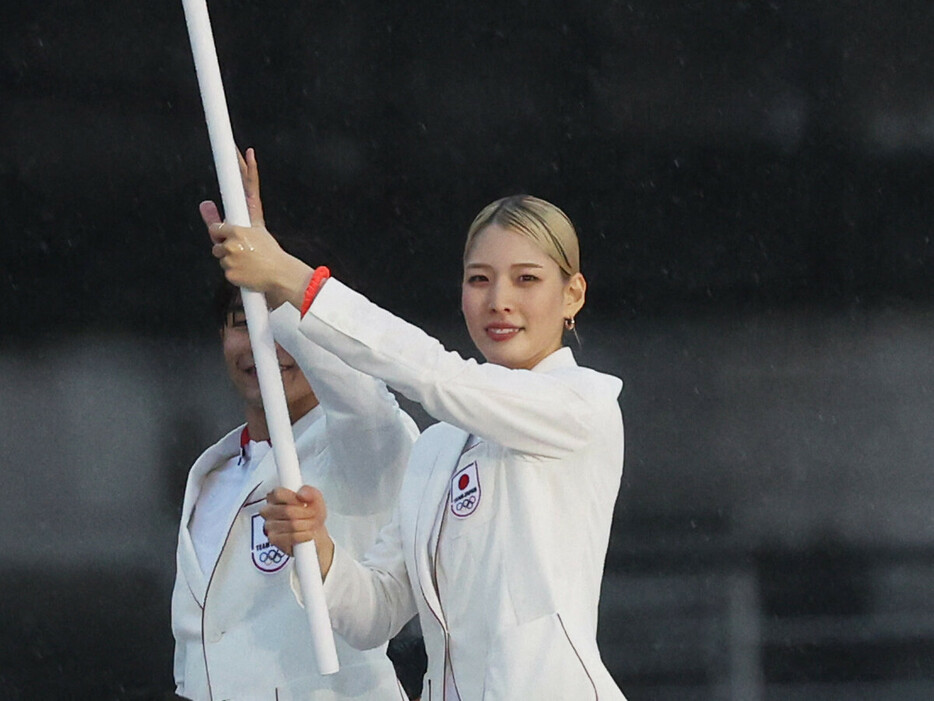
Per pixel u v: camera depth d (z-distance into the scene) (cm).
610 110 2975
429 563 957
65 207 2914
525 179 2981
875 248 2986
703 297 2997
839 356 2984
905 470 2948
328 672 920
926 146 2970
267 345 916
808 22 2952
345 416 1069
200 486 1193
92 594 2827
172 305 2925
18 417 2877
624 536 2950
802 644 2880
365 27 2941
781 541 2941
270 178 2942
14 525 2836
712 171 2991
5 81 2886
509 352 979
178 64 2928
